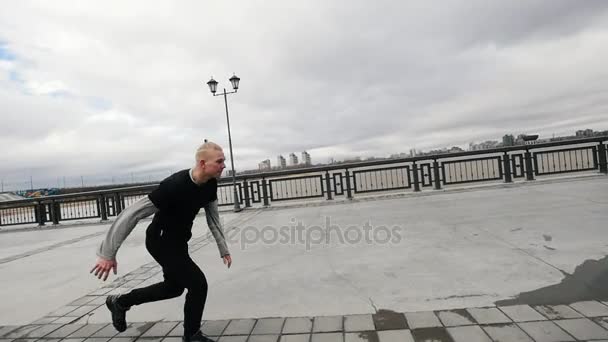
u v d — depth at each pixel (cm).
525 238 435
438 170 1015
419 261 388
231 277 391
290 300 311
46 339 269
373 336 233
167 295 239
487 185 997
